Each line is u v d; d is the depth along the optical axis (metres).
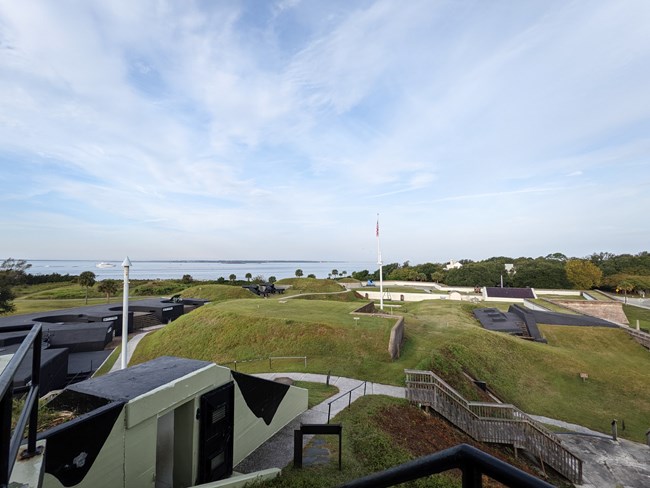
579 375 23.81
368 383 17.00
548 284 87.62
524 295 61.84
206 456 7.54
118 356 26.47
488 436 14.21
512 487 1.26
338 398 14.50
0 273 41.06
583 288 84.00
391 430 11.82
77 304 49.91
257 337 23.36
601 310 51.38
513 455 14.05
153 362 8.06
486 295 63.44
